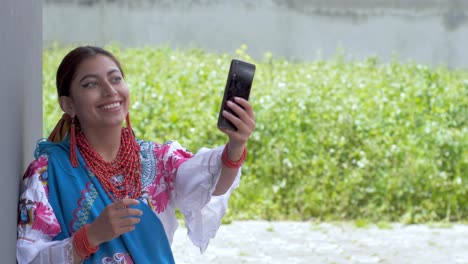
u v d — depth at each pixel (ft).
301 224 24.62
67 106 9.26
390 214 25.49
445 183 25.85
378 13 34.24
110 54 9.29
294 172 26.48
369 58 34.27
